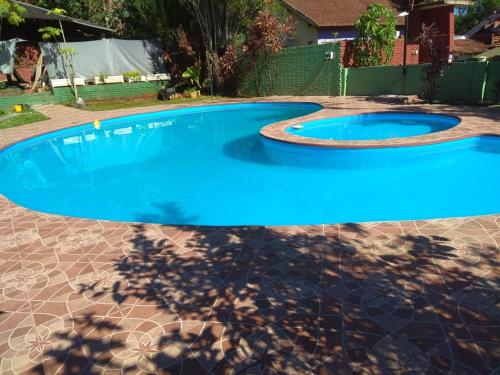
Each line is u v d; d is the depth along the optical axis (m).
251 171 7.38
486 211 5.10
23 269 3.28
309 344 2.21
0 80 17.36
